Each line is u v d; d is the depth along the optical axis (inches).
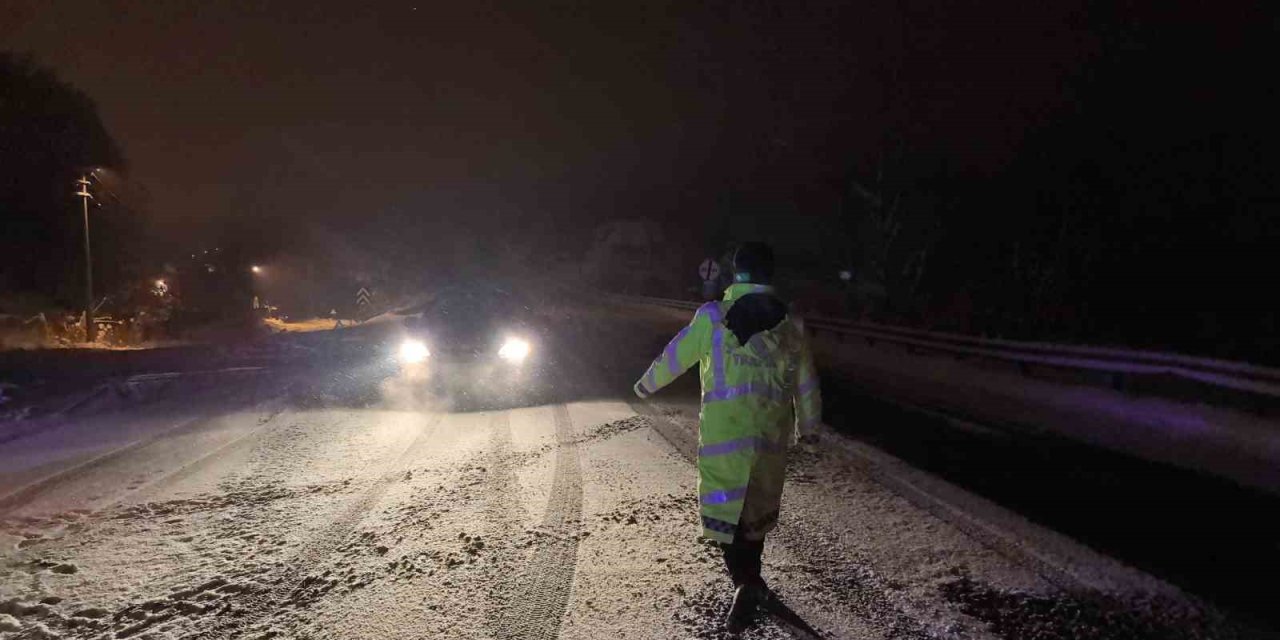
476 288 636.1
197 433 341.1
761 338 140.7
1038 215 802.8
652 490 241.0
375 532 204.8
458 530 205.3
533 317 719.7
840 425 366.9
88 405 427.5
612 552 189.0
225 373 569.3
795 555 188.1
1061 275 767.1
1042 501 242.2
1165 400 462.0
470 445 307.7
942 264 958.4
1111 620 155.8
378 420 364.2
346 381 497.7
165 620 155.6
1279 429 368.2
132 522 215.5
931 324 883.4
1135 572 179.3
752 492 143.7
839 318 1088.8
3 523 214.8
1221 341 635.5
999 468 285.6
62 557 188.9
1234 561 189.9
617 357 641.0
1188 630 152.5
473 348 563.5
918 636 147.8
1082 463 296.5
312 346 823.7
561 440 315.6
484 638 146.6
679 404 405.7
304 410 395.5
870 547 193.5
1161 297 725.9
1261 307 664.4
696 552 188.4
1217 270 698.8
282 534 204.2
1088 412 418.9
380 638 147.2
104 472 272.4
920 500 233.6
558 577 174.1
